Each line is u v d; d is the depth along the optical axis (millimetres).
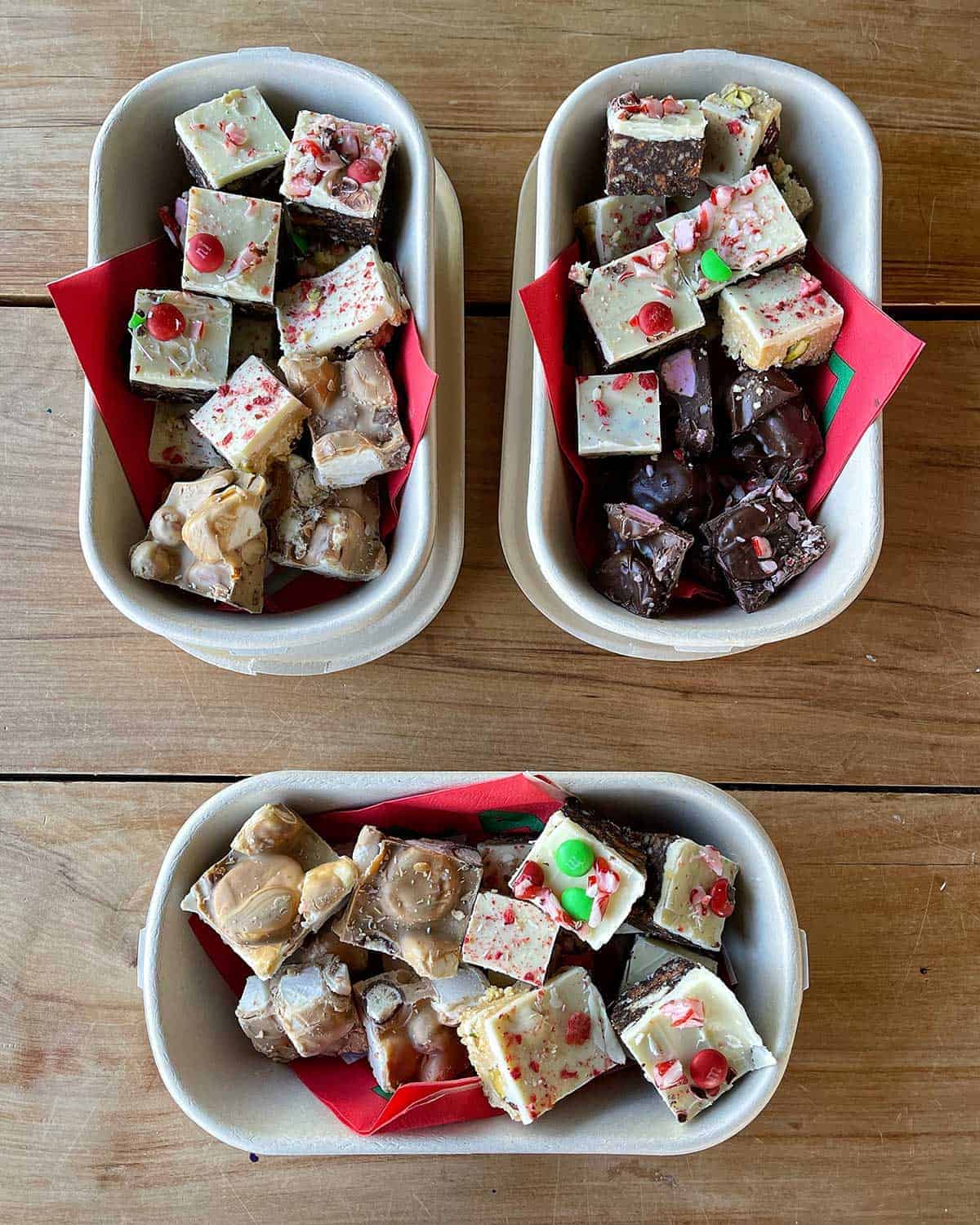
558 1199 640
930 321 672
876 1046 652
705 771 659
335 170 605
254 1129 573
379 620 610
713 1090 573
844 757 662
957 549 668
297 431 617
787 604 611
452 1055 596
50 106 663
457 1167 641
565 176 623
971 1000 655
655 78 616
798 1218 643
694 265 617
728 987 603
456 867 598
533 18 666
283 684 655
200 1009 594
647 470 623
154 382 607
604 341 613
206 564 598
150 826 650
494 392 663
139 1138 638
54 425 659
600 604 595
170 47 663
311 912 584
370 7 664
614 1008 601
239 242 611
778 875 585
